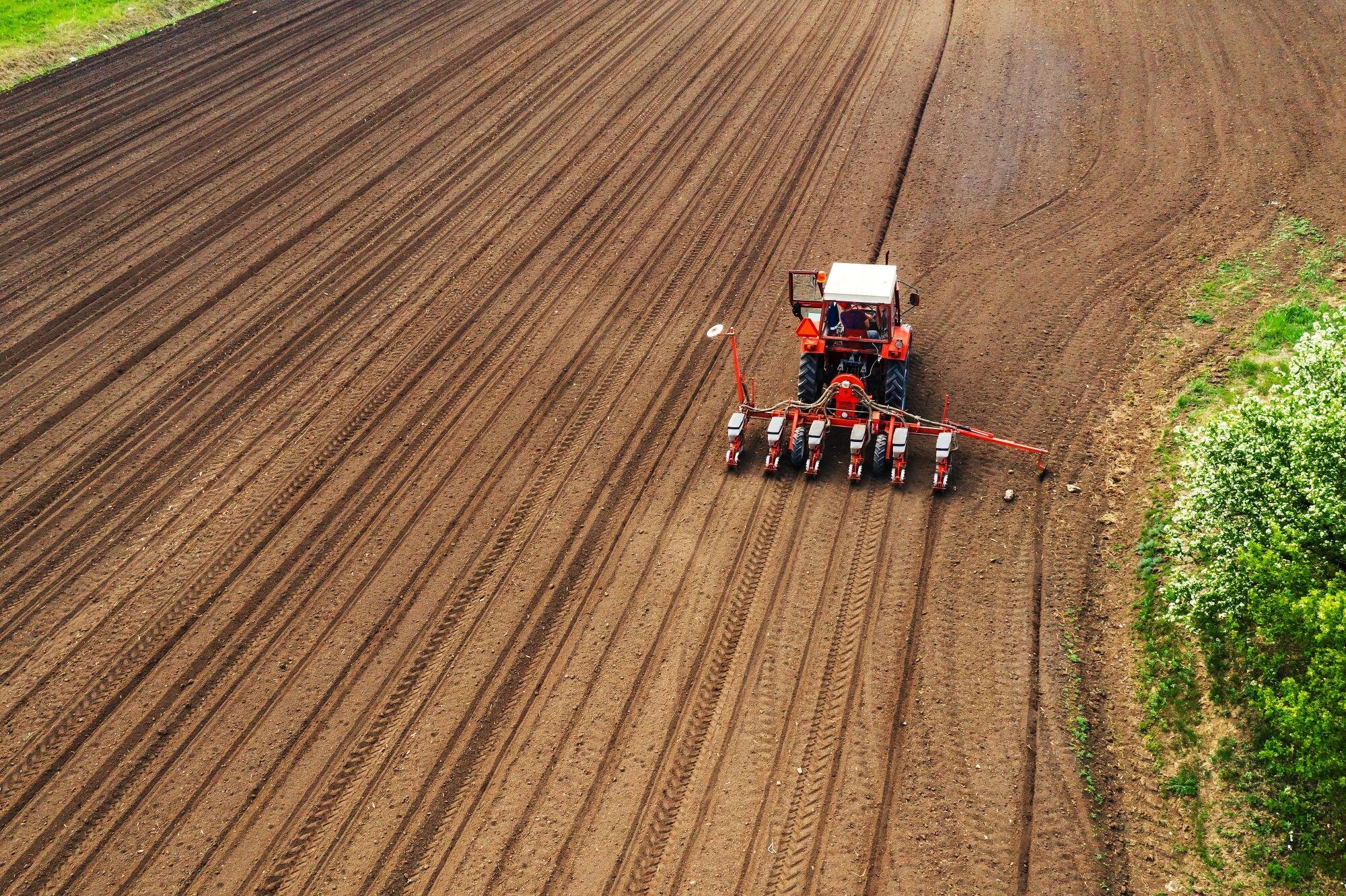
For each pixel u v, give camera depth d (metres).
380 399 14.36
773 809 8.78
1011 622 10.36
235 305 16.52
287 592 11.35
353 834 8.83
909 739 9.27
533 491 12.54
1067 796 8.78
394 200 19.14
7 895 8.53
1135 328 14.38
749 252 17.03
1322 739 7.62
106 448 13.76
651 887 8.27
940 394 13.47
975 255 16.39
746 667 10.05
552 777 9.17
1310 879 7.94
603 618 10.72
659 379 14.31
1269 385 12.58
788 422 12.97
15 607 11.40
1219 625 9.59
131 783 9.38
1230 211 16.75
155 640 10.86
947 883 8.16
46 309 16.55
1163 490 11.56
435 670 10.28
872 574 10.99
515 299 16.33
